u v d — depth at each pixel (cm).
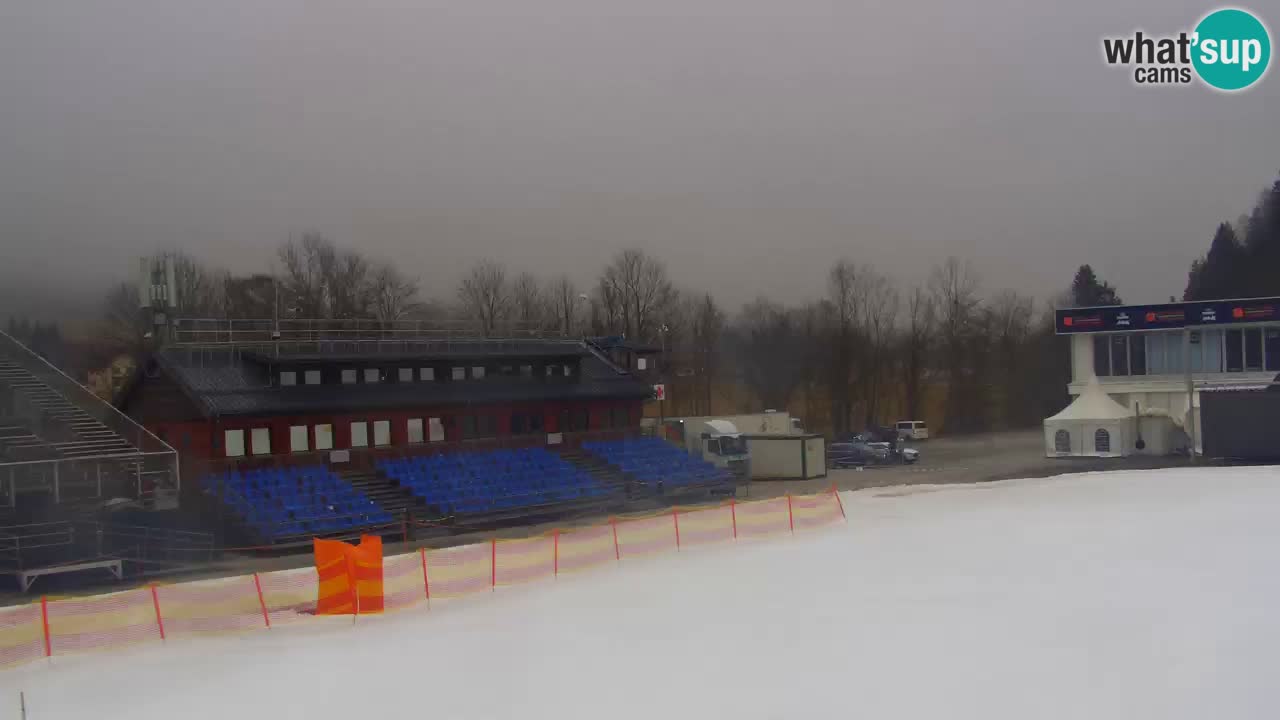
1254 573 2995
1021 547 3622
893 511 4831
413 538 4359
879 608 2681
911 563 3362
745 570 3328
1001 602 2703
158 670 2247
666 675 2098
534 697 1972
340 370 5172
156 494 4103
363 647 2425
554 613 2752
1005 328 12725
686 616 2658
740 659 2206
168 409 4862
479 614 2772
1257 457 6738
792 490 6059
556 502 5103
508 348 6222
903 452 8038
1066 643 2250
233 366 4975
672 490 5750
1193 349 7844
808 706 1866
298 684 2106
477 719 1848
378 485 4775
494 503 4850
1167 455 7606
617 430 6169
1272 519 4131
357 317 9656
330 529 4216
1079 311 8162
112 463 4031
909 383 12356
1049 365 12606
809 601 2802
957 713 1800
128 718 1908
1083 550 3509
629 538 4025
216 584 3281
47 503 3891
